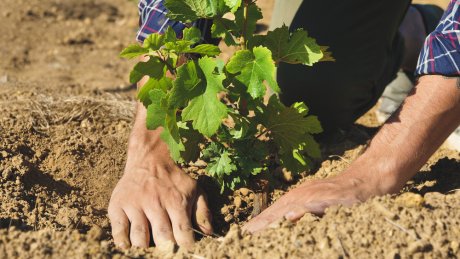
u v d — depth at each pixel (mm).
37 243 1109
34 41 2270
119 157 1404
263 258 1092
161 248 1147
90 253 1103
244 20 1197
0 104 1550
